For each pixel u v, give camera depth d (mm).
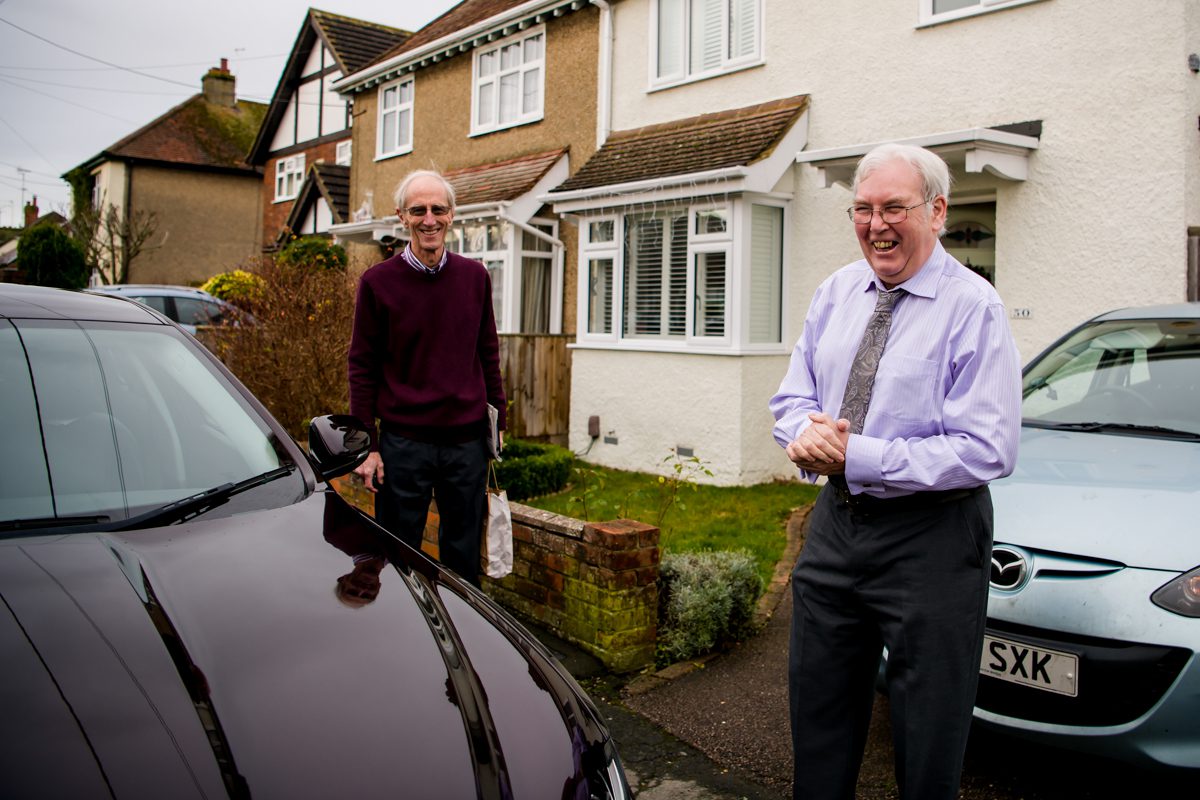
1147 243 6508
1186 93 6316
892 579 2217
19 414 2500
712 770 3244
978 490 2236
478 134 13828
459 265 3689
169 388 2801
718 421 8805
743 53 9516
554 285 12438
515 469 7844
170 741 1509
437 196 3508
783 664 4195
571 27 12039
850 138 8422
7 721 1497
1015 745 3387
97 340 2830
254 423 2895
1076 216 6875
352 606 2031
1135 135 6551
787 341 8945
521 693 1923
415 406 3633
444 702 1778
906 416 2223
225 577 2055
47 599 1860
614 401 9938
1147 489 3096
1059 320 6984
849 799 2428
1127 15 6578
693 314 9133
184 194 29859
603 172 10047
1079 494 3121
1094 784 3100
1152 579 2740
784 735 3504
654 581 4156
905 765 2217
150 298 12305
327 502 2629
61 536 2189
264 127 25703
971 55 7496
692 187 8727
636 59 10742
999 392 2129
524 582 4566
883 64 8125
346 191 19734
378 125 16625
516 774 1684
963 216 8023
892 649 2229
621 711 3711
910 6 7898
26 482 2346
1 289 2990
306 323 8062
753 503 7621
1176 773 2635
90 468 2443
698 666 4172
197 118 31344
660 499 7824
